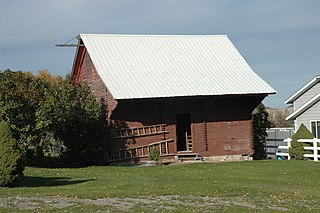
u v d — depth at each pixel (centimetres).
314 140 3166
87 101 3127
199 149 3316
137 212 1284
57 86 2958
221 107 3394
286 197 1633
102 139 3111
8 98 2564
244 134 3431
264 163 3006
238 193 1695
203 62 3575
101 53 3416
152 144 3206
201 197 1586
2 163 1789
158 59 3506
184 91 3147
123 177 2294
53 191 1703
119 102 3027
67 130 3066
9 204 1377
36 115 2628
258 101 3381
